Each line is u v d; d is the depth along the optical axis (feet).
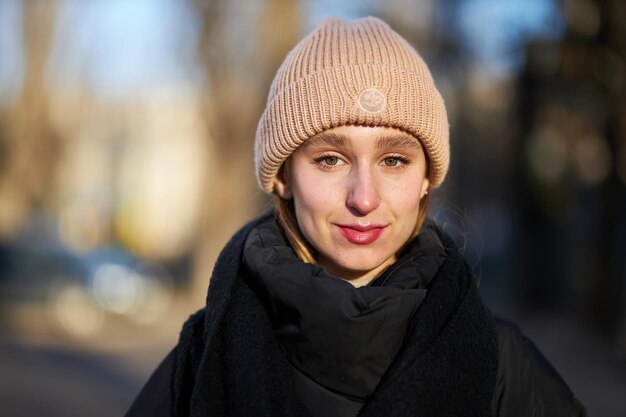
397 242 5.55
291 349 5.23
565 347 34.94
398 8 39.63
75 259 42.16
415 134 5.53
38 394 24.81
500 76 41.93
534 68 36.17
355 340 4.99
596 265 37.93
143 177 99.71
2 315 40.14
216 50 43.78
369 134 5.41
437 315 5.19
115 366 31.17
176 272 77.05
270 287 5.20
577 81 33.06
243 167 45.91
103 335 40.55
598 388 26.25
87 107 66.23
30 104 61.77
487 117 47.73
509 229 53.57
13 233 43.16
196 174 99.71
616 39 29.84
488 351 5.26
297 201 5.67
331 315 4.98
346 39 5.68
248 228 6.13
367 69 5.49
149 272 46.93
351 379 5.10
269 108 5.88
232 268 5.67
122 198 99.04
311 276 5.09
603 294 36.88
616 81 30.63
